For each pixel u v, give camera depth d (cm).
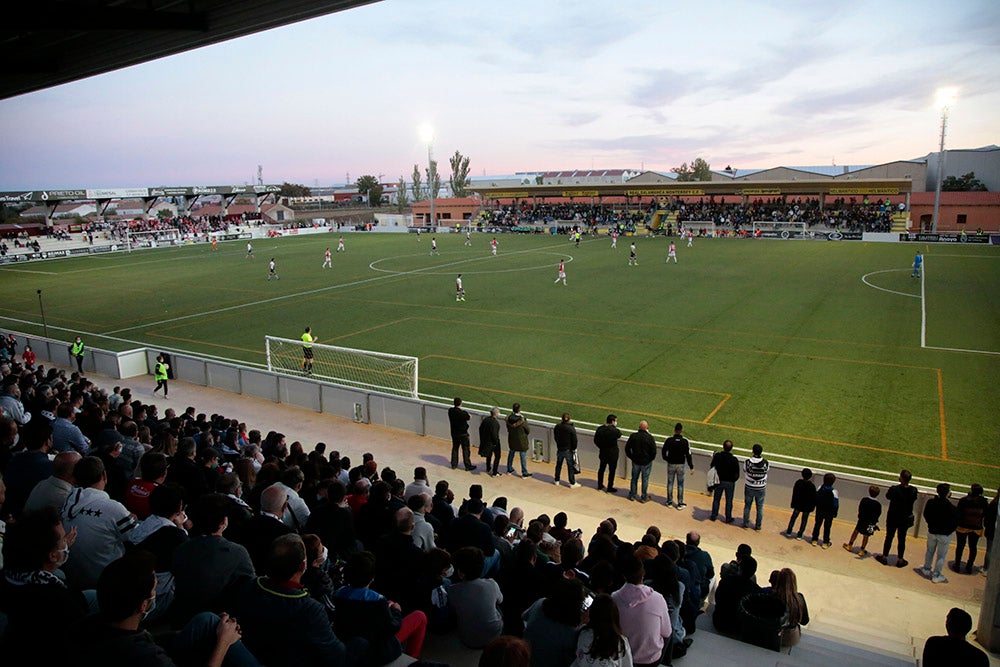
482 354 2691
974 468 1587
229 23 2291
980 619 883
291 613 443
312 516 723
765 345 2750
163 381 2214
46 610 421
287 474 850
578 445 1627
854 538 1211
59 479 616
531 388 2239
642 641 569
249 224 9806
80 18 1956
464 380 2348
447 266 5503
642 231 8506
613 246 6894
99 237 7931
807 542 1262
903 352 2609
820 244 6744
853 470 1582
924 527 1295
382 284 4581
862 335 2888
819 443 1741
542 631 508
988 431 1806
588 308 3584
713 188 8031
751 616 762
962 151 10444
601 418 1945
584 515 1362
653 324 3172
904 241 6775
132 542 594
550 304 3722
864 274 4619
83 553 576
